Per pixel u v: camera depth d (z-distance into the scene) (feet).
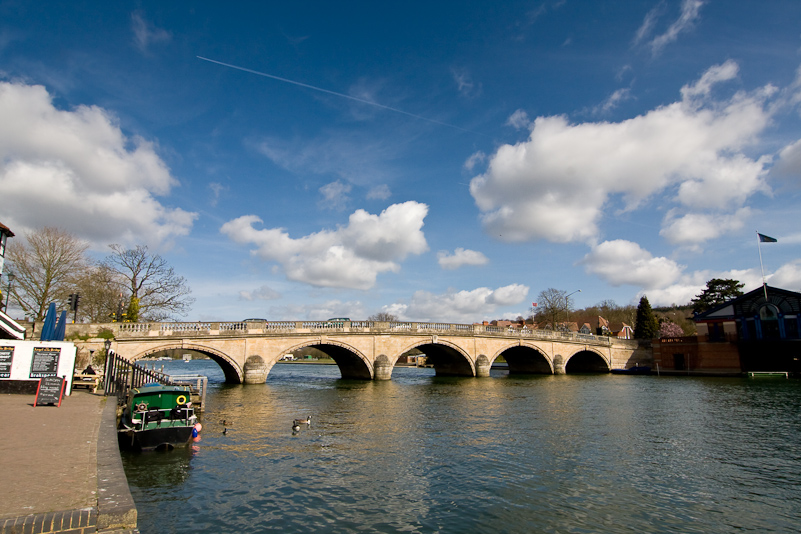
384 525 36.35
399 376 194.08
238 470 48.88
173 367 297.12
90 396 63.26
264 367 132.67
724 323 189.26
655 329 269.23
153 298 160.04
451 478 47.62
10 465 29.99
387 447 59.98
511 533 35.19
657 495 43.27
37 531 21.70
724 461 54.54
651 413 88.79
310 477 47.34
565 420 80.38
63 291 141.90
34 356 62.18
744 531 35.94
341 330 147.23
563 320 321.93
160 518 36.27
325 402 101.45
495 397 114.11
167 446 55.72
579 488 44.98
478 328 176.14
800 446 61.82
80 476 28.32
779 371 180.45
